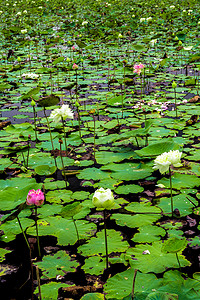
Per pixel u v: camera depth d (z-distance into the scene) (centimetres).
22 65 899
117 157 365
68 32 1398
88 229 252
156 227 248
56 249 232
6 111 578
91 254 224
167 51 999
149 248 224
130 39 1217
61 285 197
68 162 362
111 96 618
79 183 324
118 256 220
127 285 186
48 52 1069
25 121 522
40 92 657
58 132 463
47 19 1733
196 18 1403
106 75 782
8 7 2167
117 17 1559
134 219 260
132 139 411
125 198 294
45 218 268
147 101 580
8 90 700
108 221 262
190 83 554
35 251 230
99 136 440
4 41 1280
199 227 247
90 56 964
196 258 214
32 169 357
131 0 2328
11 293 195
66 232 249
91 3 2188
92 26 1375
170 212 268
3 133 469
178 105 551
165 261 209
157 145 300
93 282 199
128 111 538
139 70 561
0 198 239
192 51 966
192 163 346
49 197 298
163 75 746
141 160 353
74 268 212
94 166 361
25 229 255
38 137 443
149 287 182
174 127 422
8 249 234
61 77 772
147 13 1686
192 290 171
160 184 298
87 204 284
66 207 207
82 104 586
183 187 300
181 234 240
